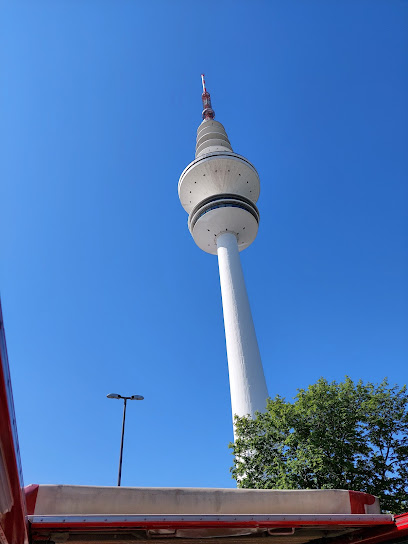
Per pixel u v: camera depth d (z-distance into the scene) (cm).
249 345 6169
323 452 2686
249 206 7756
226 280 7019
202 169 7875
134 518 804
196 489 955
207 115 10056
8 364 366
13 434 408
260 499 974
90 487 884
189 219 8050
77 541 831
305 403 2959
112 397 3991
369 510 1029
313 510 993
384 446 2830
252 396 5653
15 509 533
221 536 898
